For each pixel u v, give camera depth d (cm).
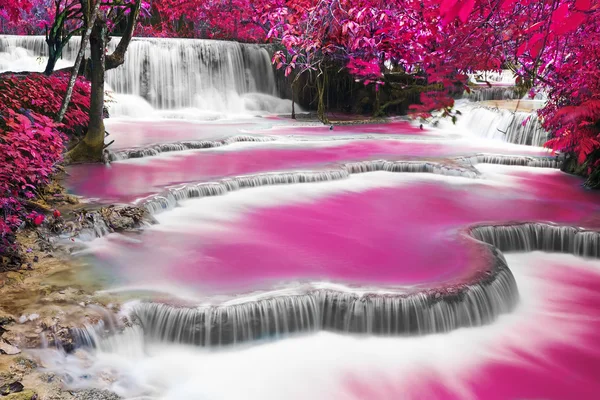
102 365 544
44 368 509
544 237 902
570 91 783
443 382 564
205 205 989
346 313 626
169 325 596
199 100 2250
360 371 573
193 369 568
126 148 1326
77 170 1145
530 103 2023
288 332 618
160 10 2750
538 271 831
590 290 774
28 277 650
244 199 1033
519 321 686
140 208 877
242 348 598
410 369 580
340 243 821
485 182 1232
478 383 564
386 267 730
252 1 2162
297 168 1228
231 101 2314
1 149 730
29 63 2123
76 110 1354
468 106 1983
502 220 944
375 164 1299
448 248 793
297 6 633
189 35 3009
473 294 661
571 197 1123
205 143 1458
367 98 2303
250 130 1803
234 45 2345
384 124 2091
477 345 626
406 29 492
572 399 548
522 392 555
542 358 610
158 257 745
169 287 657
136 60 2134
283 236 847
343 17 557
